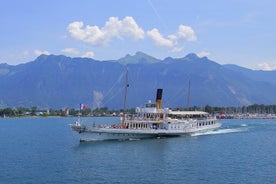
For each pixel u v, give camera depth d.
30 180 78.69
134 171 86.62
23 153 117.69
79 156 107.31
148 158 104.00
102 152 113.56
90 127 131.12
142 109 149.25
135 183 75.75
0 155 113.50
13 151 123.06
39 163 97.94
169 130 149.38
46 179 79.44
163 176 81.69
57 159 103.94
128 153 111.81
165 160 101.31
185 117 172.00
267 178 80.25
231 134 186.25
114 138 137.25
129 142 135.00
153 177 80.69
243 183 75.94
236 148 128.38
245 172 86.31
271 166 93.69
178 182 76.62
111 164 95.19
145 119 145.50
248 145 138.75
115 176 81.62
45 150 124.31
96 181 77.44
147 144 131.12
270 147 133.12
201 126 174.62
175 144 133.25
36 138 173.62
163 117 151.50
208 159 103.81
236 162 99.44
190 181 77.44
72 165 94.31
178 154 111.62
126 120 140.88
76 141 154.88
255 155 112.56
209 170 88.25
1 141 159.62
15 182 77.12
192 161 100.19
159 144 132.00
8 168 91.06
